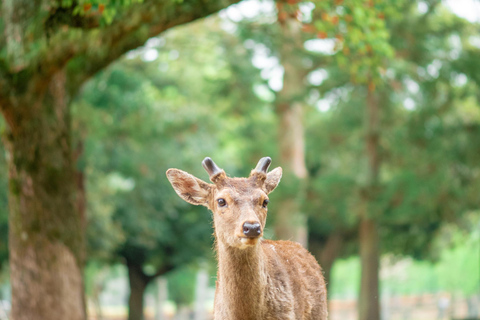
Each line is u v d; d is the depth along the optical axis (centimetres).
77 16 1070
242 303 691
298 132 2581
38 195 1206
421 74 2261
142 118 2258
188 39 2411
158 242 3147
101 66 1266
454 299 4891
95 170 2419
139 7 1080
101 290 3891
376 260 2439
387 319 4938
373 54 1419
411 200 2236
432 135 2345
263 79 2603
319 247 3516
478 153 2292
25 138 1197
